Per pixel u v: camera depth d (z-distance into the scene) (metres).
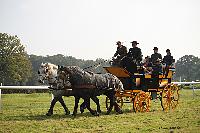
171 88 18.41
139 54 17.20
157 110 18.14
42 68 15.12
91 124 12.81
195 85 54.84
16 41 91.25
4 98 28.66
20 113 16.83
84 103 16.61
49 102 24.36
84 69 16.83
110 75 16.27
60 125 12.56
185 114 15.74
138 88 17.14
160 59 18.25
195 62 148.38
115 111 17.84
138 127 12.02
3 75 88.50
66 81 14.95
